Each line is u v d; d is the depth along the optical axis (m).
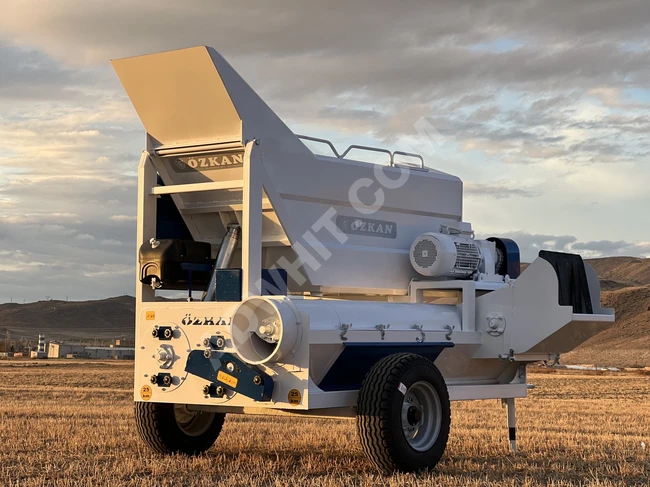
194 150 10.60
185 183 11.07
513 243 13.28
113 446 12.53
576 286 12.09
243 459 11.05
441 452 10.19
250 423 17.09
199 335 10.04
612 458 12.10
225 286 10.02
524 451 12.80
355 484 9.19
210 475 9.76
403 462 9.60
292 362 9.46
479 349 12.09
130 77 10.78
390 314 10.86
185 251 10.60
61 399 27.56
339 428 15.88
